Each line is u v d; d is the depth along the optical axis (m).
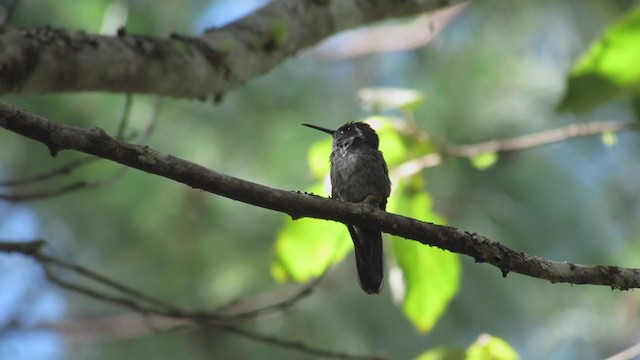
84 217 11.18
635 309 12.70
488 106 11.41
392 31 12.47
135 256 11.30
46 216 11.33
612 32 7.54
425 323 7.71
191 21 10.57
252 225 11.01
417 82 12.02
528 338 12.03
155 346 11.70
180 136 10.80
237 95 11.16
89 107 10.50
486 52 12.00
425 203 7.88
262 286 10.84
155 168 5.09
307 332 10.78
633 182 12.80
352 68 12.59
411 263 7.64
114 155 4.99
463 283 11.45
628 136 12.95
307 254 7.69
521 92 11.68
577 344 12.37
